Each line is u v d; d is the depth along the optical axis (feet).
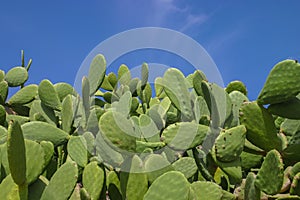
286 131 8.51
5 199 6.06
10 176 6.18
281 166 6.82
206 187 6.99
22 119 12.04
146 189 6.66
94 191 6.97
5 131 9.34
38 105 12.44
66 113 10.60
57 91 13.47
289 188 7.60
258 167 8.98
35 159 6.48
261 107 8.21
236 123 9.88
